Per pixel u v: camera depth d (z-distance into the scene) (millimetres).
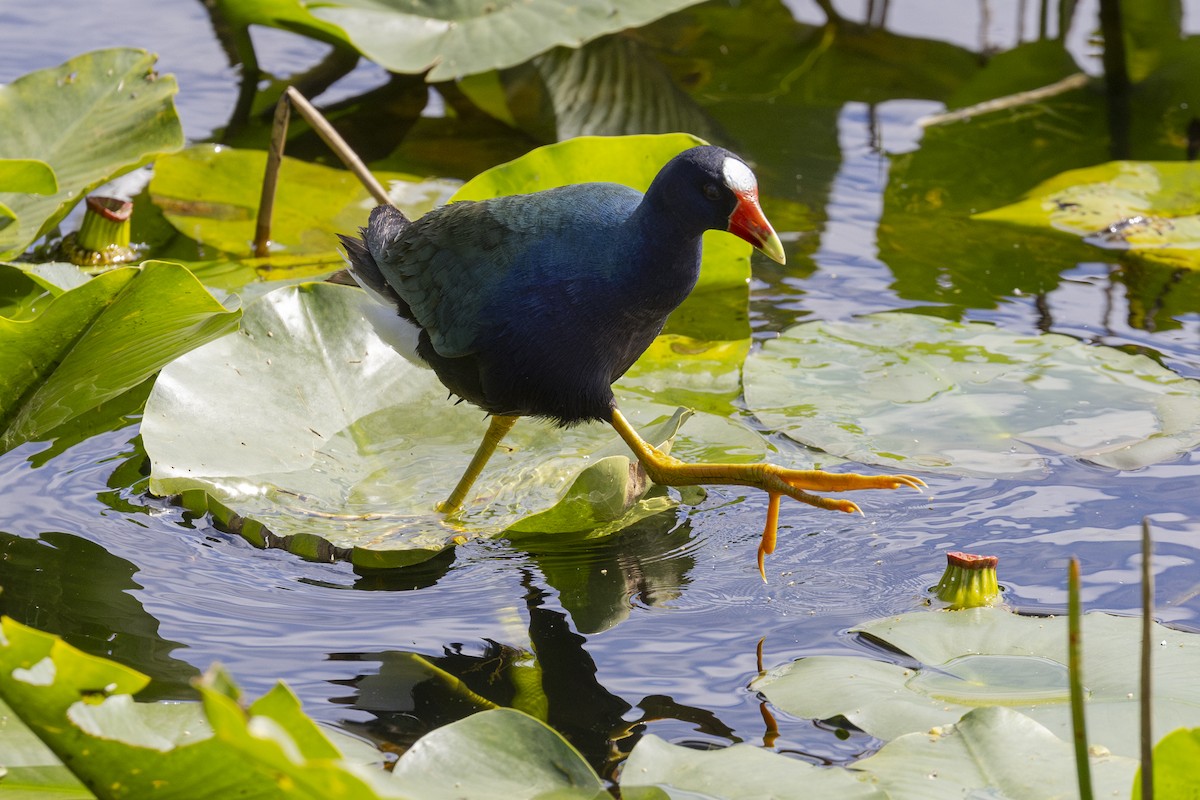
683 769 5156
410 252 7527
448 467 7961
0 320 6711
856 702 5605
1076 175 12023
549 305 6875
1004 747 5133
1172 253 10938
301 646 6297
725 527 7566
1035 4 15703
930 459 7980
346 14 12703
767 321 9977
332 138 10344
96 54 10758
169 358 7504
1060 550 7168
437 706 5848
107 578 6781
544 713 5824
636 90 13758
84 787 4773
